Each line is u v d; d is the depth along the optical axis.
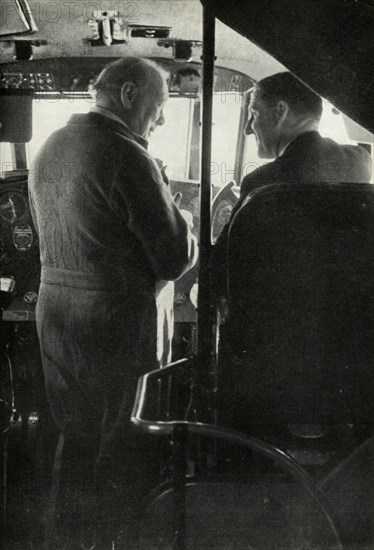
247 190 3.91
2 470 3.63
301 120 3.96
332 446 3.43
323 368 3.34
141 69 4.44
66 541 3.88
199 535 3.10
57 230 4.41
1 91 4.86
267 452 2.75
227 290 3.42
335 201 3.30
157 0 4.77
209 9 3.57
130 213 4.39
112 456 4.32
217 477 3.13
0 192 5.01
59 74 4.84
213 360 3.51
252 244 3.32
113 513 4.00
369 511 3.10
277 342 3.34
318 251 3.31
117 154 4.35
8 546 3.77
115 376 4.43
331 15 3.52
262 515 3.12
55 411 4.51
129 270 4.41
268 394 3.36
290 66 3.65
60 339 4.43
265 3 3.52
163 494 3.17
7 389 4.39
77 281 4.40
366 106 3.67
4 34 4.75
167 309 4.67
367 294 3.31
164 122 4.68
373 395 3.34
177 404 4.23
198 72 4.90
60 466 4.29
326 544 3.05
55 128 4.91
